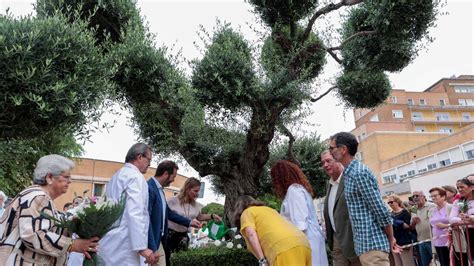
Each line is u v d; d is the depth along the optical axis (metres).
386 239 3.44
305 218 3.71
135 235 3.45
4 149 5.59
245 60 6.24
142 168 3.98
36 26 3.80
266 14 7.34
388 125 46.91
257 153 7.23
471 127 28.48
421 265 8.07
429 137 42.59
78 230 2.64
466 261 5.71
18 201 2.50
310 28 7.21
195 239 7.47
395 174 37.88
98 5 5.79
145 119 7.66
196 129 7.36
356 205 3.54
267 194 10.02
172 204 5.65
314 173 10.56
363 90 8.50
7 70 3.47
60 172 2.69
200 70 6.21
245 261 6.00
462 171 20.83
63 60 3.97
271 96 6.13
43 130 4.00
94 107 4.30
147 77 6.18
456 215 5.61
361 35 7.69
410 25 6.93
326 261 3.80
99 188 30.11
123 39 6.20
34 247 2.39
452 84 66.31
